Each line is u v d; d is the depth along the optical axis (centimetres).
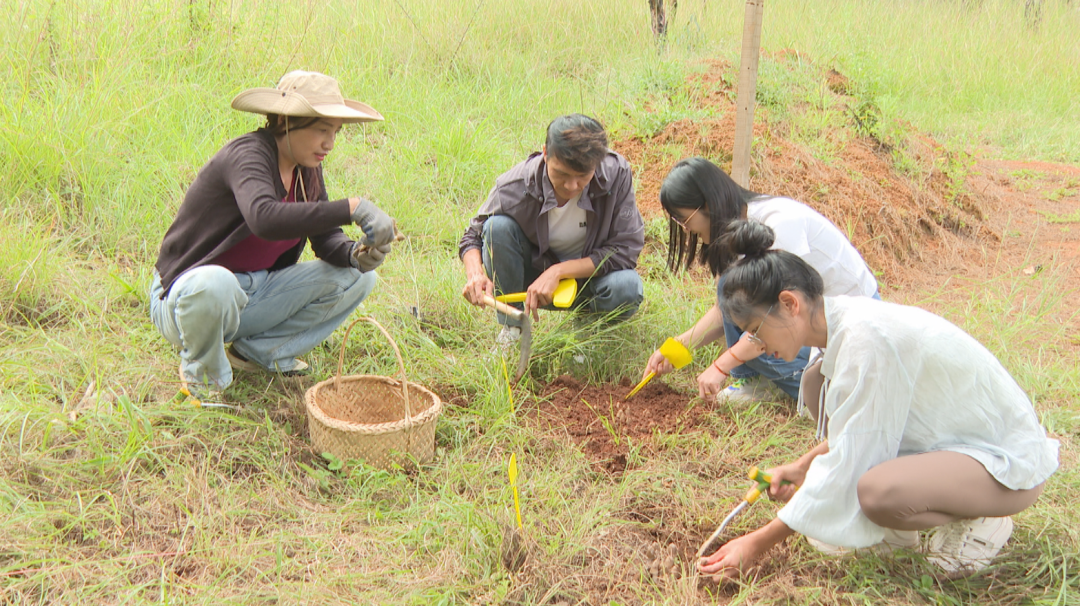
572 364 403
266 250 343
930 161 658
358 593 257
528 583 262
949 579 271
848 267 343
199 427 319
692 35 857
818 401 287
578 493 319
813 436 358
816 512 254
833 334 253
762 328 253
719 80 666
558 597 266
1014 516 297
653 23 832
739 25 941
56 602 244
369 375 339
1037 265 573
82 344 366
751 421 368
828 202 561
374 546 279
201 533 273
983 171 748
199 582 257
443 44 754
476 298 366
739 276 251
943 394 252
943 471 247
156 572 259
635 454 338
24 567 253
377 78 669
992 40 1080
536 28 821
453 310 431
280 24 680
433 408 321
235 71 613
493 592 259
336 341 396
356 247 339
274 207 299
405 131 607
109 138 496
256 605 251
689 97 648
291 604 250
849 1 1115
